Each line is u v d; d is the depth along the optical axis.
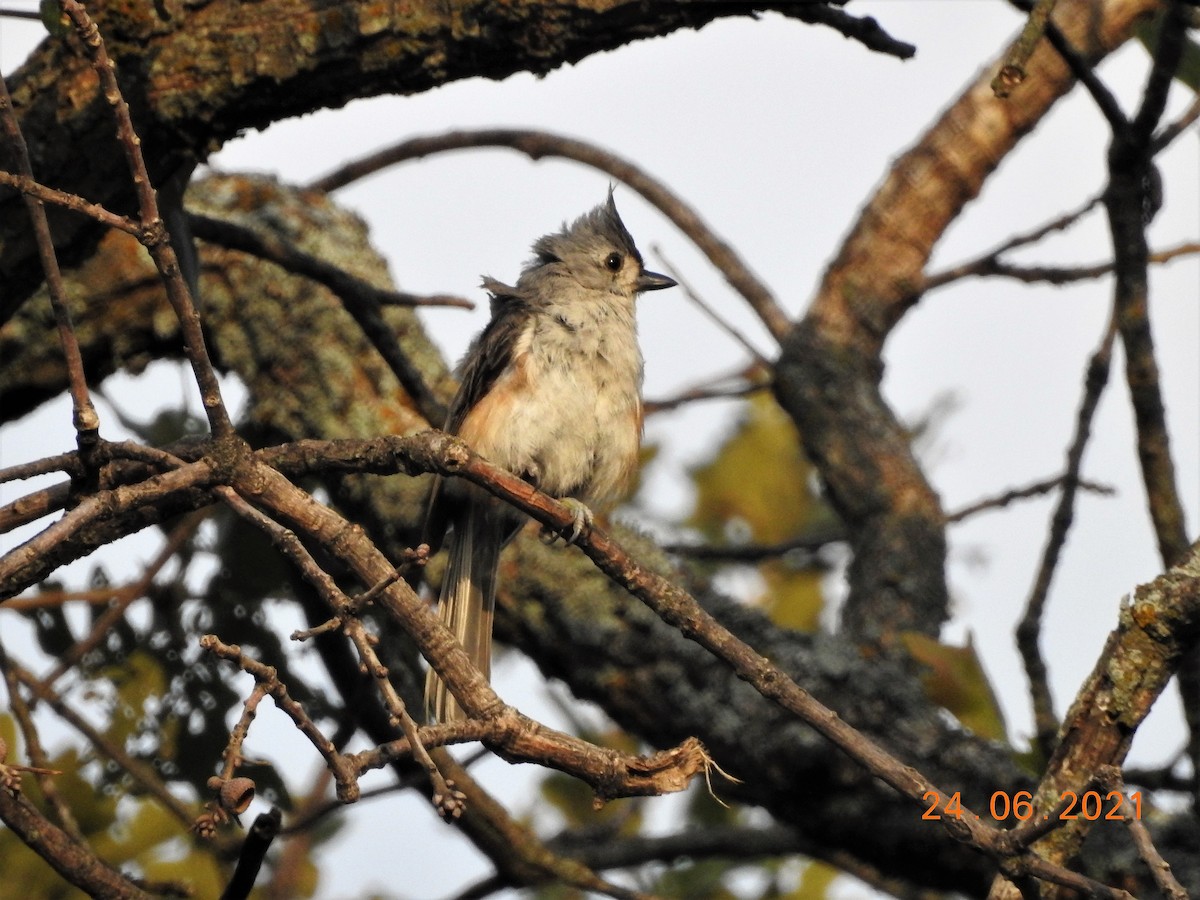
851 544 12.19
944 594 11.69
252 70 7.86
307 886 12.06
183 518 11.26
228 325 11.84
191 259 9.08
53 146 8.12
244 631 10.57
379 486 11.12
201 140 8.23
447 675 5.98
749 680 6.54
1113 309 8.99
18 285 8.51
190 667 10.48
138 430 11.38
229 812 5.12
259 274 11.90
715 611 10.54
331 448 6.69
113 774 9.86
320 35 7.75
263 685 5.28
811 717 6.46
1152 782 9.26
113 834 9.35
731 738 9.96
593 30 7.54
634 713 10.34
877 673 10.14
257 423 11.81
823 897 11.98
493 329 10.87
